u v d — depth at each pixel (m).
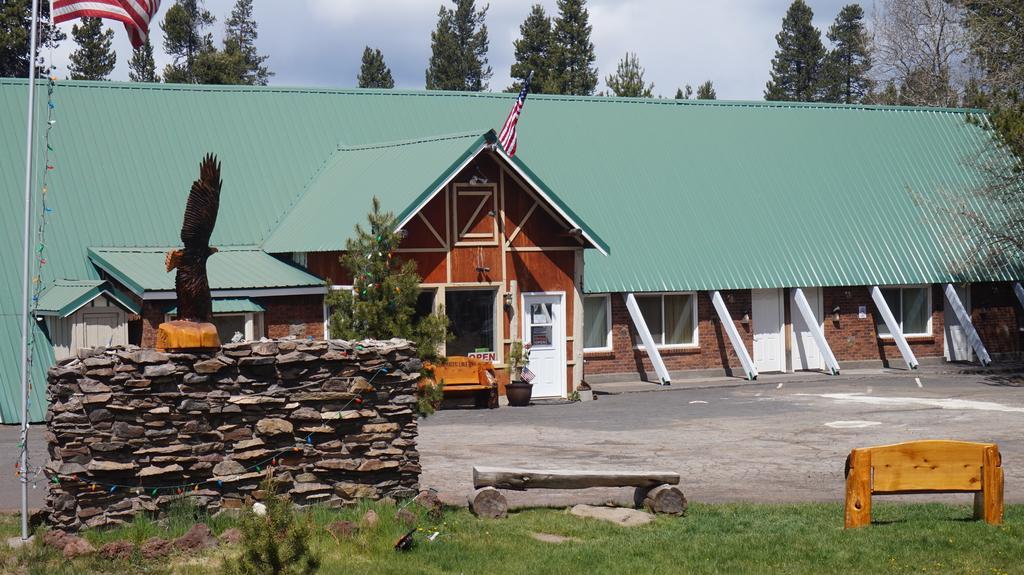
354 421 15.18
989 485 14.52
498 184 29.95
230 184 33.06
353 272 19.78
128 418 14.09
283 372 14.85
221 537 13.47
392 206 28.00
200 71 59.91
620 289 33.88
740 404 28.42
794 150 40.28
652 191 36.91
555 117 38.38
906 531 14.09
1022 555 13.02
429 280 29.12
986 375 35.28
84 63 62.75
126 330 27.75
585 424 25.05
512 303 30.05
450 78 82.75
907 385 32.41
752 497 16.94
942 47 67.06
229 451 14.56
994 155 41.19
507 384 29.47
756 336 36.66
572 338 30.97
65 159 31.59
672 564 12.91
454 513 15.30
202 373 14.41
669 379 33.53
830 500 16.58
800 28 84.62
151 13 15.38
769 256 36.56
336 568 12.51
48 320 27.31
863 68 78.56
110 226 30.58
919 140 42.19
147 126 33.44
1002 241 38.16
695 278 35.12
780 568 12.74
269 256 30.91
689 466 19.50
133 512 14.05
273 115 35.31
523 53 71.88
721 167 38.72
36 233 29.59
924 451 14.50
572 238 30.97
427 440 22.59
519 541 13.95
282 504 11.05
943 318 38.88
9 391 26.39
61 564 12.56
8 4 52.00
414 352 15.57
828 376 35.47
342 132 35.66
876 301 37.19
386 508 14.66
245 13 78.25
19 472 13.90
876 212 39.12
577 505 16.14
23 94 32.62
